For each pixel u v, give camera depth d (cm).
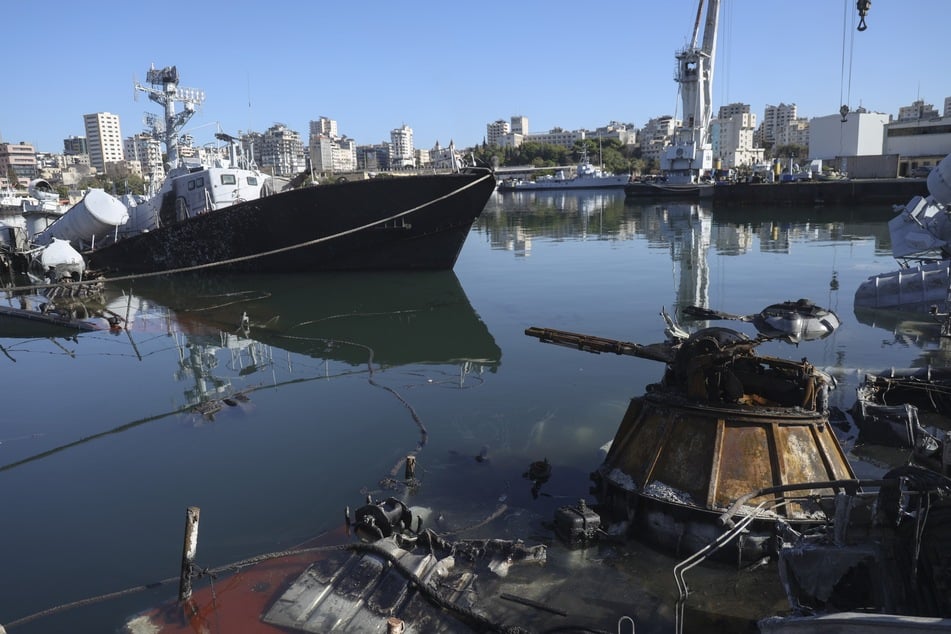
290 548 685
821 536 528
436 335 1662
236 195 2834
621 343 826
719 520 573
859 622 380
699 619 562
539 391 1158
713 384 682
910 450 877
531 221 5228
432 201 2394
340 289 2350
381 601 583
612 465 741
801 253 2934
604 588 606
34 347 1644
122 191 10369
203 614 580
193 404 1166
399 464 883
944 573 423
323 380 1295
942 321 1502
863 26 1255
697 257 2894
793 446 649
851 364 1252
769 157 17112
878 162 7369
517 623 559
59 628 573
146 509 786
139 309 2138
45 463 933
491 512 750
